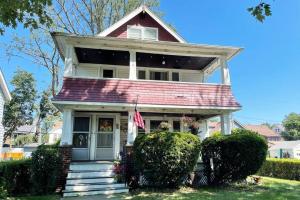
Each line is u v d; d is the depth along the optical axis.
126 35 15.92
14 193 10.56
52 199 9.46
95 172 11.59
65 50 13.50
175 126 16.31
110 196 9.98
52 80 23.50
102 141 14.95
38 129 39.56
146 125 16.02
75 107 12.71
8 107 37.00
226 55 14.47
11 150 32.56
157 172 10.66
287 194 10.38
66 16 22.06
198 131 16.39
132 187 11.50
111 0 22.83
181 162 10.69
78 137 14.72
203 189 11.40
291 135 75.31
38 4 7.86
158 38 16.30
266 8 6.40
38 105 39.12
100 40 12.87
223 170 12.02
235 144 11.58
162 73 17.17
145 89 13.14
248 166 11.63
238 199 9.20
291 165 16.64
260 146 11.74
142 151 10.80
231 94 14.08
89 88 12.52
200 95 13.66
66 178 11.11
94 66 16.27
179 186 11.62
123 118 15.81
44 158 10.42
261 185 12.70
